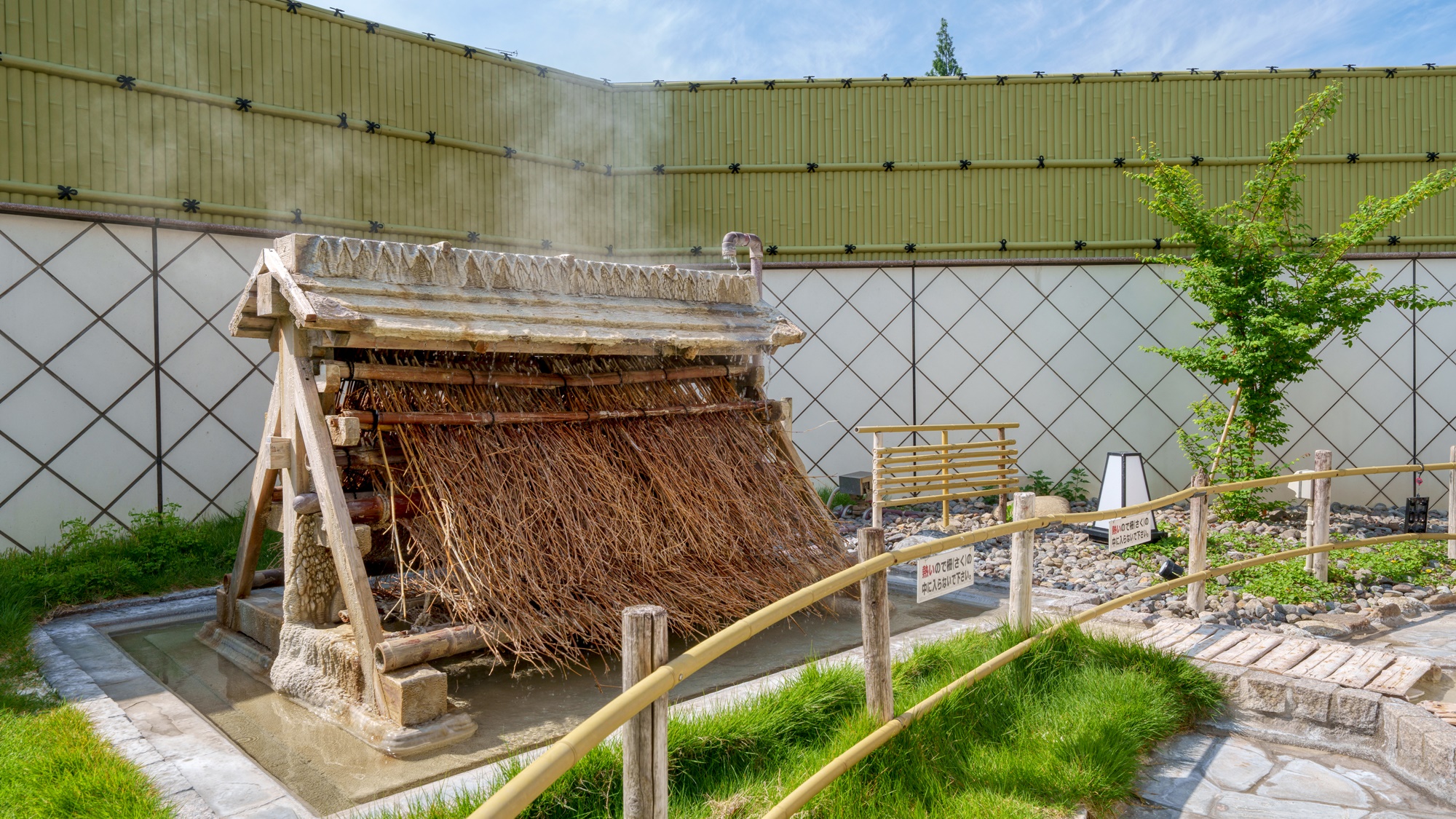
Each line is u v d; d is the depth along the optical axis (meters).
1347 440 10.20
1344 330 8.61
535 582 4.27
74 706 3.84
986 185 10.48
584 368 5.34
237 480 7.85
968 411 10.45
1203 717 4.10
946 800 2.95
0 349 6.62
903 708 3.49
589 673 4.54
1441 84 10.20
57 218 6.88
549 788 2.81
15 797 2.93
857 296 10.42
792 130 10.52
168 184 7.62
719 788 3.00
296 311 3.94
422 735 3.55
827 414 10.39
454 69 9.43
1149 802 3.29
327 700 3.94
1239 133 10.38
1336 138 10.22
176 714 3.86
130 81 7.39
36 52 6.95
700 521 5.11
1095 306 10.40
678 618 4.51
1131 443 10.41
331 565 4.38
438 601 4.40
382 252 4.26
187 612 5.79
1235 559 6.90
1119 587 6.23
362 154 8.79
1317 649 4.48
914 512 9.55
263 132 8.16
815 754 3.14
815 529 5.78
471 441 4.61
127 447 7.22
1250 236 8.67
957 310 10.44
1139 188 10.41
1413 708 3.66
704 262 10.54
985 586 6.46
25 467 6.73
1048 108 10.47
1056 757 3.25
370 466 4.39
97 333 7.07
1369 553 7.10
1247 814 3.18
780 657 4.72
